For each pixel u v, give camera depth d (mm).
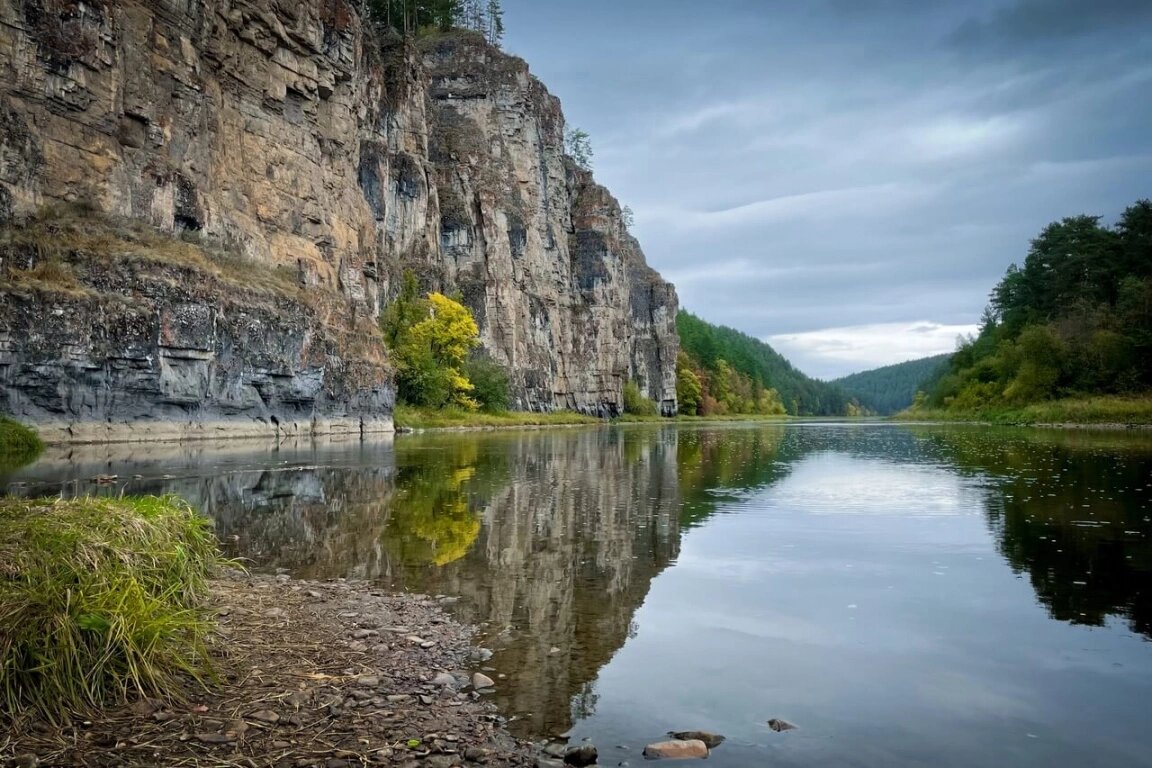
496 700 6688
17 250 29078
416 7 119750
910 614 9445
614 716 6375
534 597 10211
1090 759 5656
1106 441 45000
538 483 23969
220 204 45469
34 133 32219
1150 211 91438
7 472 20703
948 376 124688
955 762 5590
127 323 31516
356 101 67938
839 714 6465
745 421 151375
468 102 111688
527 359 103375
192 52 43406
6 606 5926
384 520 16203
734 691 6973
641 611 9555
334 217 58375
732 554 13000
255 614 8805
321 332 47406
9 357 27250
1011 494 20438
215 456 29531
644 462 33500
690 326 184625
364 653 7738
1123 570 11656
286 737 5695
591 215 128375
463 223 93875
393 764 5348
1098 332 77188
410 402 72750
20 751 5141
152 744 5430
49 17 33500
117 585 6691
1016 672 7457
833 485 23484
